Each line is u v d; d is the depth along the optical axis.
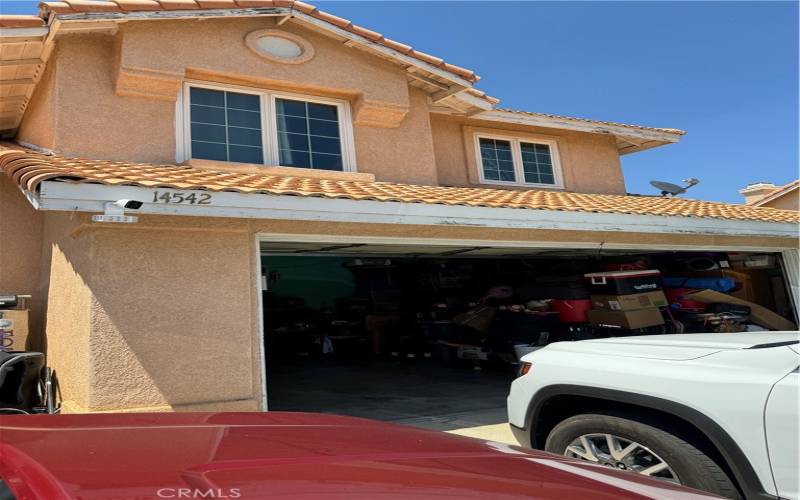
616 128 11.64
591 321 9.75
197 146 7.57
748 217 8.66
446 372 10.84
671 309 10.62
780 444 2.64
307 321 14.76
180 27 7.42
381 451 1.94
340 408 7.47
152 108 7.29
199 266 5.26
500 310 10.80
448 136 10.53
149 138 7.19
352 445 2.00
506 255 9.69
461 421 6.48
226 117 7.87
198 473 1.43
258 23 8.08
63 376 5.67
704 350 3.29
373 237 6.34
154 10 6.90
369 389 9.09
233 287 5.39
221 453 1.67
